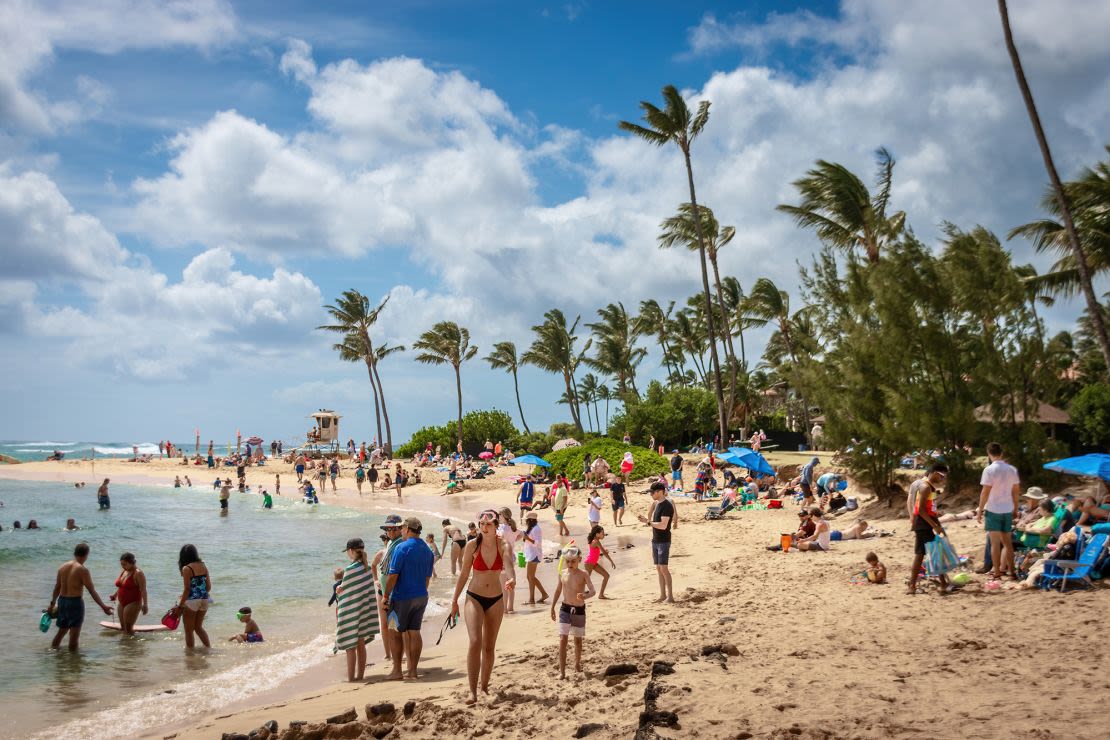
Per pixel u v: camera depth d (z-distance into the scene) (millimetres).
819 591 11852
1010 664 6641
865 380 20891
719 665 7348
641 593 14047
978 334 18797
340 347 77375
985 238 18938
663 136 40562
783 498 27891
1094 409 33156
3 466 73688
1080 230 23703
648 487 35344
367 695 8664
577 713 6484
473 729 6461
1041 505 12508
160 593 17312
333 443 78375
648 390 54250
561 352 69438
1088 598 9219
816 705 5789
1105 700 5371
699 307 72500
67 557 23344
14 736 7965
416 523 9562
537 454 61906
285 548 25266
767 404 69812
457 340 70312
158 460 80125
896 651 7508
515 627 12320
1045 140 19875
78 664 10984
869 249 26344
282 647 12070
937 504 18453
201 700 9180
